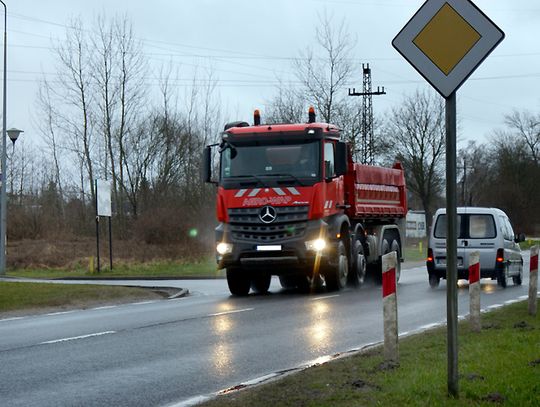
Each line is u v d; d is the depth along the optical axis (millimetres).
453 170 6531
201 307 16969
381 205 24250
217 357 10172
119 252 43031
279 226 18922
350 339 11719
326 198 19250
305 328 13000
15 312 17312
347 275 21203
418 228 75250
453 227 6578
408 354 9320
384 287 8648
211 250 43156
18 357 10250
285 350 10719
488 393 6742
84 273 34812
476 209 22219
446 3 6430
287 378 8008
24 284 22281
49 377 8859
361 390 7223
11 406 7434
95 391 8109
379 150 58531
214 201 50281
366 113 56969
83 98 51500
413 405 6410
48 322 14672
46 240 50562
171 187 54219
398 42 6555
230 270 20125
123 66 51438
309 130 19188
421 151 71938
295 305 17016
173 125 54719
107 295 20188
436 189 74688
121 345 11242
